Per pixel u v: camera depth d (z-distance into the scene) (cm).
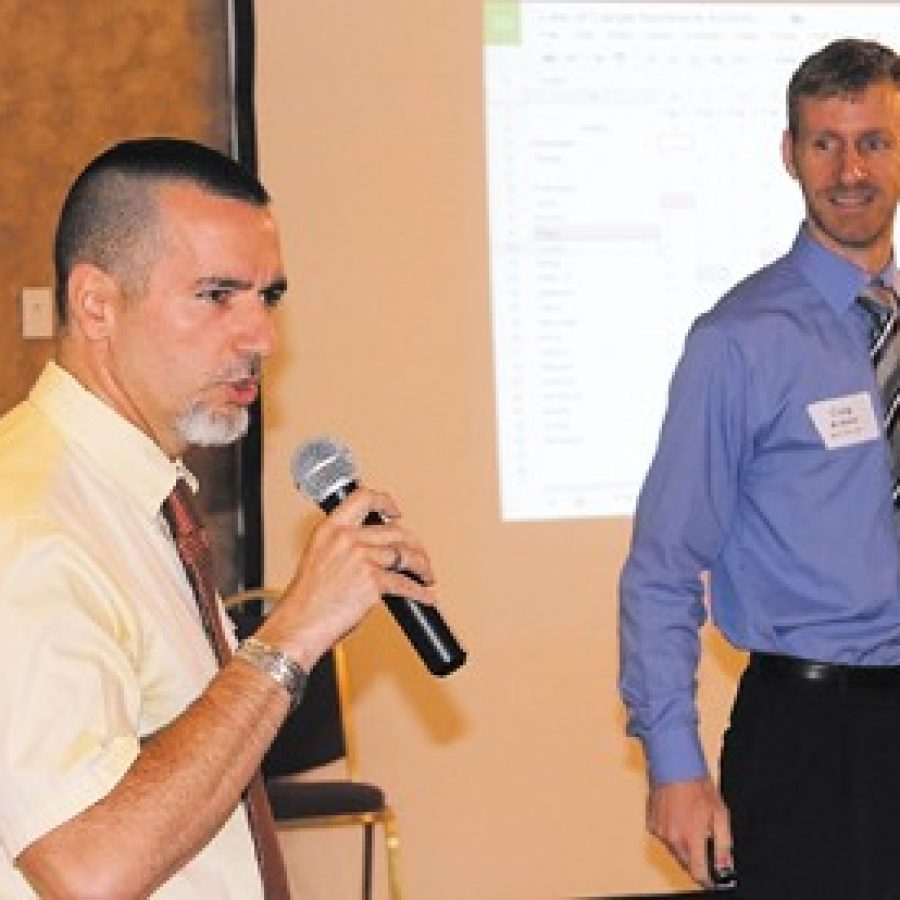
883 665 424
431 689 797
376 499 262
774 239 817
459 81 793
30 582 244
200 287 261
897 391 438
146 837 236
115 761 241
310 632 252
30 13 772
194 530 280
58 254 270
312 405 785
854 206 437
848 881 420
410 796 796
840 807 420
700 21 809
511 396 798
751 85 812
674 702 428
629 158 805
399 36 788
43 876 236
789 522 429
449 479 795
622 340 805
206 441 269
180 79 782
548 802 805
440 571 794
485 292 795
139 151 265
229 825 266
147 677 259
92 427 267
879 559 428
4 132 771
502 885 802
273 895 274
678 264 809
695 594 435
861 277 441
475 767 799
